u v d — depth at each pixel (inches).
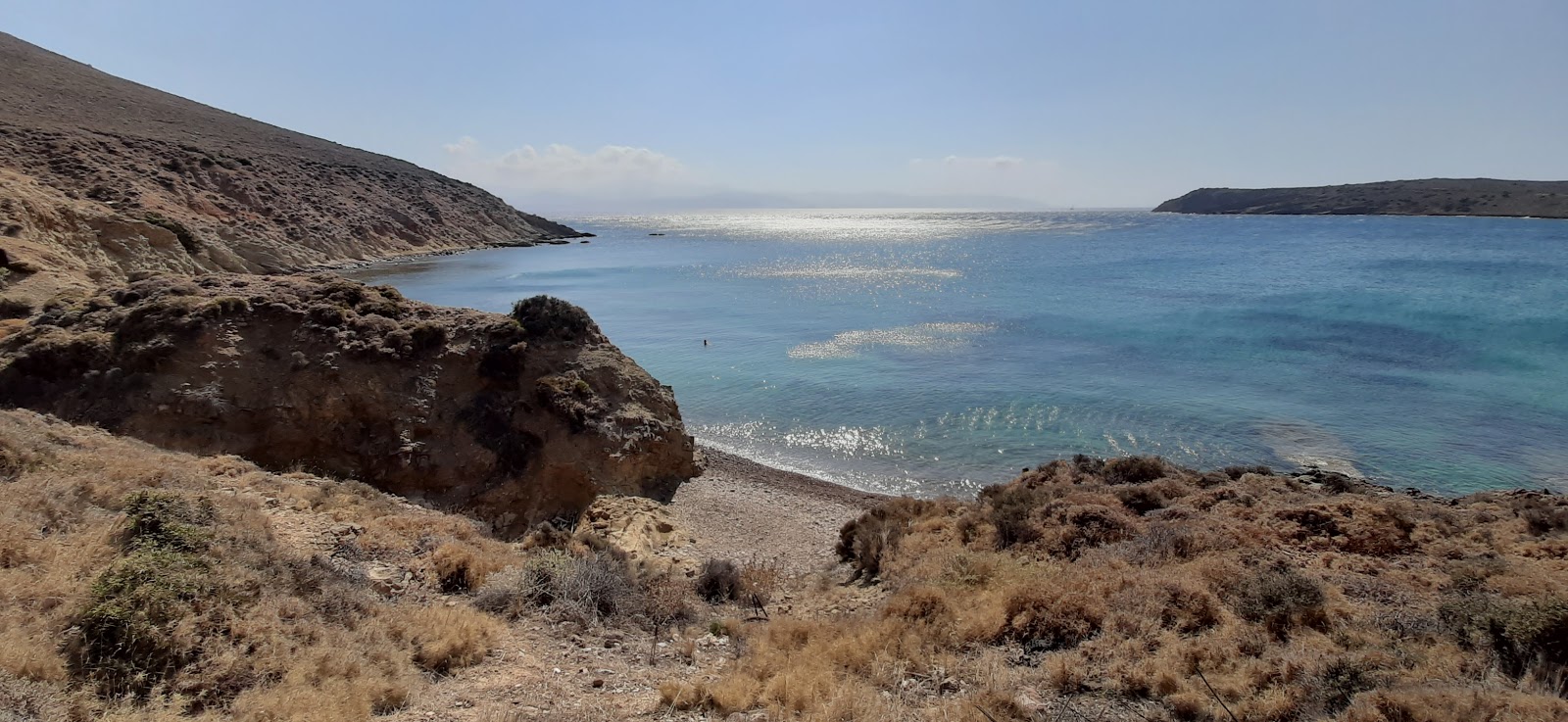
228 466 586.6
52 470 423.2
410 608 370.9
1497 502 644.1
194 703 251.1
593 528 707.4
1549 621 263.6
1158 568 422.3
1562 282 2337.6
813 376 1432.1
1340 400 1201.4
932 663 332.8
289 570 354.3
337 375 856.3
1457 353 1498.5
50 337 850.1
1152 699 273.1
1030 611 362.6
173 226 2402.8
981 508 636.7
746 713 290.7
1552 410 1128.8
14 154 2541.8
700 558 661.9
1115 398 1231.5
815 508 844.6
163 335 852.6
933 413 1182.9
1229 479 698.2
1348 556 446.0
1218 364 1443.2
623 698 309.1
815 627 394.0
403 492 815.7
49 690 226.5
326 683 274.5
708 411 1250.6
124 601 270.7
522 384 898.1
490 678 321.1
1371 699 227.3
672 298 2554.1
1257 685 269.7
